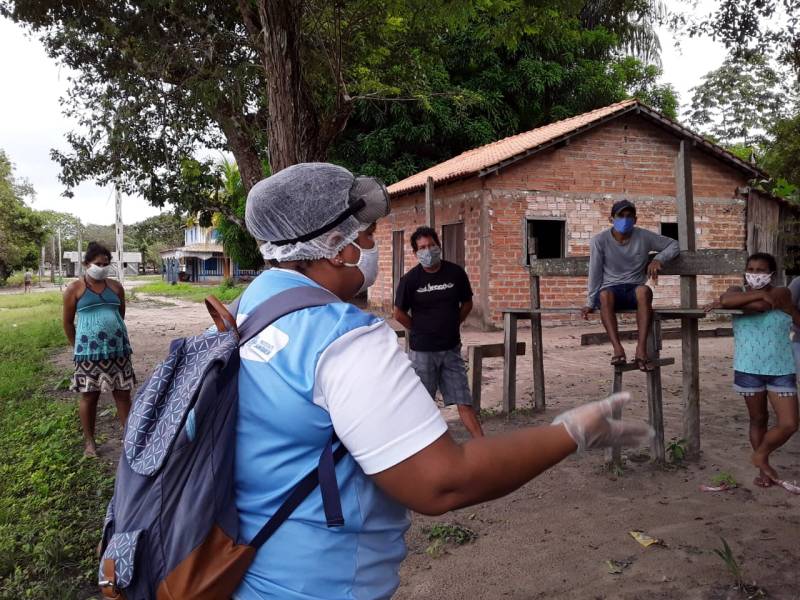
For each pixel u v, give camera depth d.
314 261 1.45
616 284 5.13
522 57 23.14
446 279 5.34
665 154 15.02
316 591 1.22
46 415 7.17
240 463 1.24
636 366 4.95
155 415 1.25
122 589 1.16
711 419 6.29
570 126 14.99
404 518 1.38
